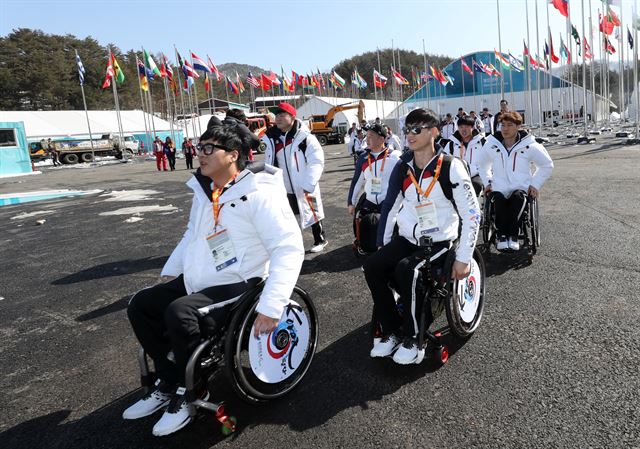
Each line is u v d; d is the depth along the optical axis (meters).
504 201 4.99
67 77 66.50
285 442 2.32
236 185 2.47
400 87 43.50
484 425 2.33
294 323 2.75
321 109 54.25
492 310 3.71
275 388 2.65
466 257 2.83
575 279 4.21
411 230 3.06
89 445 2.43
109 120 42.94
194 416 2.39
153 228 8.14
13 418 2.73
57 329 4.03
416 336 2.88
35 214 10.73
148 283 5.14
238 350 2.35
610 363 2.81
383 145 5.27
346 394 2.70
